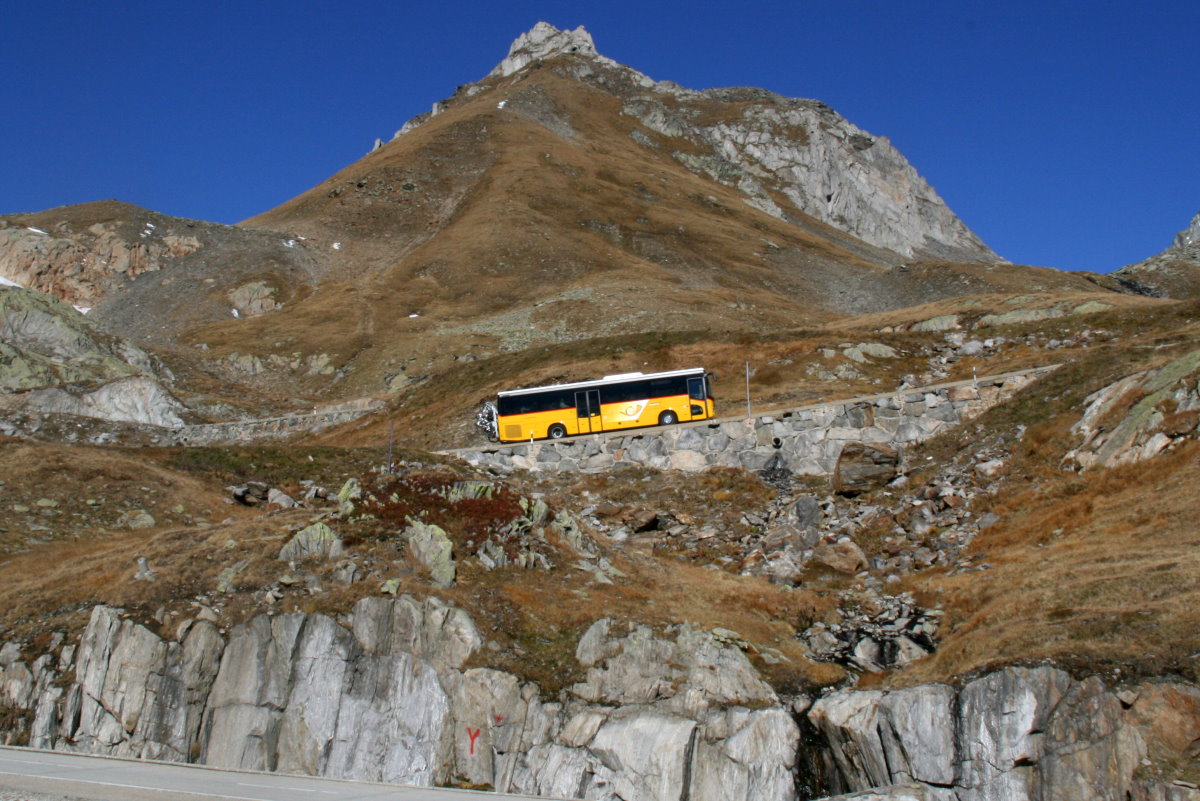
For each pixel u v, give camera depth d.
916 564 33.69
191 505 41.91
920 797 19.98
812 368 61.53
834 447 42.56
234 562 29.98
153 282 135.62
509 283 128.12
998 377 44.66
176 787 18.38
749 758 22.97
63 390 77.56
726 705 24.44
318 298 125.56
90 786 17.58
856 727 22.95
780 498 40.31
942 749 21.75
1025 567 30.03
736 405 56.25
